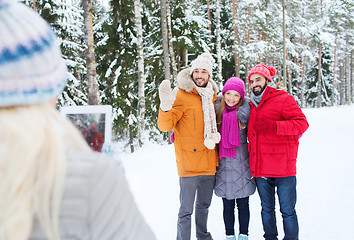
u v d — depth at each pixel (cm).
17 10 61
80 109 197
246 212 282
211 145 256
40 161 58
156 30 1272
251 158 268
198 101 272
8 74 55
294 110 256
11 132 57
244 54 2059
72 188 59
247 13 2222
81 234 58
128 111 1212
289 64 2686
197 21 1260
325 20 3167
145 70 1308
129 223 64
